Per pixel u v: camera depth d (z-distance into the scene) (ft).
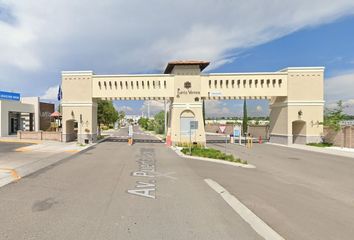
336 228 21.33
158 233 19.15
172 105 103.35
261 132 149.59
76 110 102.78
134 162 55.36
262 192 32.83
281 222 22.44
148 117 359.25
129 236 18.47
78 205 25.21
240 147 97.55
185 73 101.76
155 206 25.57
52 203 25.67
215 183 36.60
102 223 20.77
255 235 19.16
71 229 19.44
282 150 87.45
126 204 25.91
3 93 128.57
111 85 102.89
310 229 20.99
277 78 103.35
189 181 37.65
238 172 47.39
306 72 102.58
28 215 22.24
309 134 102.42
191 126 74.79
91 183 34.78
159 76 102.53
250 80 103.30
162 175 41.68
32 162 51.78
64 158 59.31
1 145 84.07
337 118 96.12
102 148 84.33
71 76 103.14
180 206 25.79
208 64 102.73
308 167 55.16
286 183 39.50
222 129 92.53
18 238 17.79
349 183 40.37
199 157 64.44
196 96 101.60
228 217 22.90
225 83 102.99
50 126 152.25
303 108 102.37
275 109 114.62
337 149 87.10
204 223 21.38
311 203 28.73
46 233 18.65
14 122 132.36
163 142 113.70
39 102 147.13
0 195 28.32
